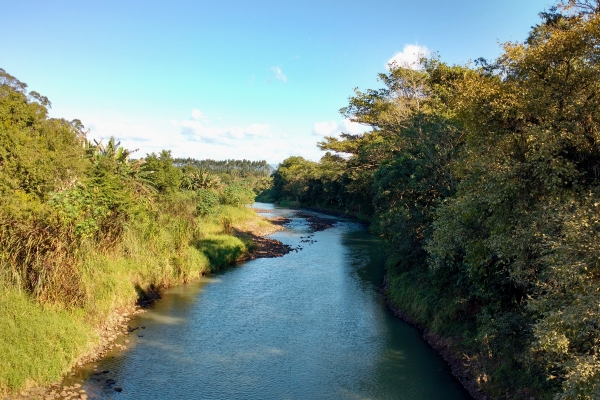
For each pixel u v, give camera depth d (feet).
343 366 44.11
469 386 39.70
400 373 42.78
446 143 61.05
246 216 147.13
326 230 151.64
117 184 68.85
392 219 72.59
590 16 32.07
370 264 92.43
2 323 37.19
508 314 38.32
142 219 73.72
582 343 25.48
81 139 83.10
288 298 66.69
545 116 31.81
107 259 59.67
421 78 112.98
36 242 44.68
